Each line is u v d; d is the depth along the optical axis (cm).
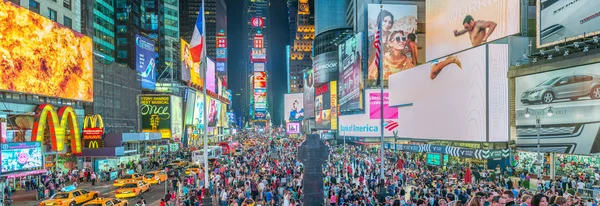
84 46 6912
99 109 7812
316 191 2472
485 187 2831
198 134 13912
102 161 6544
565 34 4003
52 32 6028
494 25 5297
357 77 10025
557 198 1107
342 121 10338
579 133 3841
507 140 4741
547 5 4222
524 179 3734
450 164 5519
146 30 14675
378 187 2858
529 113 4441
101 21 11344
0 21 5028
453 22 6222
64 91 6278
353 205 2356
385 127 8044
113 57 12100
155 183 4972
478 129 4878
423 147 6084
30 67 5525
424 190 2808
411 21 9944
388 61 9769
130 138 7262
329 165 4994
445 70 5647
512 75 4681
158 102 10406
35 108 5766
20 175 4434
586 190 3197
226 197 3197
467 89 5109
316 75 14225
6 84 5084
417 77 6494
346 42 11131
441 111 5741
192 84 13388
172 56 15712
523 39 4912
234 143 10175
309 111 16788
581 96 3828
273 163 5856
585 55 3797
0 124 4175
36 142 4744
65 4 6950
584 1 3791
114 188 4950
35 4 6094
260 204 3259
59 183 5009
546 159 4478
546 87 4234
